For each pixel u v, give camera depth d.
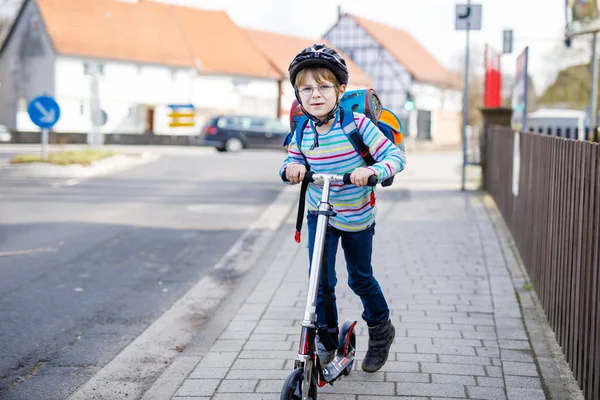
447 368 4.62
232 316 6.07
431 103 58.94
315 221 4.05
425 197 13.16
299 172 3.78
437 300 6.25
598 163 3.95
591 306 3.94
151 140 41.72
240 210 12.36
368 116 3.89
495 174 12.20
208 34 48.53
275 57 50.78
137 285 7.37
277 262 8.07
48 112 18.44
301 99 3.78
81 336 5.75
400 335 5.30
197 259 8.61
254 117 31.84
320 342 4.09
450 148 48.53
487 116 14.23
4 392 4.61
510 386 4.30
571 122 21.05
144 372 4.97
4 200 12.98
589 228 4.08
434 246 8.54
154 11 47.19
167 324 6.10
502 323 5.57
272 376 4.57
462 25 14.27
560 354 4.81
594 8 13.34
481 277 7.04
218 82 46.44
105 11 44.56
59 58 40.56
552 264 5.40
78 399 4.48
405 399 4.14
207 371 4.66
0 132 37.38
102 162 19.58
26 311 6.35
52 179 16.70
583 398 4.08
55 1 42.59
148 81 43.72
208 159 23.58
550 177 5.71
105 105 42.03
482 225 9.92
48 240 9.45
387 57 55.75
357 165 3.92
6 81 45.38
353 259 4.21
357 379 4.45
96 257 8.57
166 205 12.84
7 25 45.00
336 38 57.53
